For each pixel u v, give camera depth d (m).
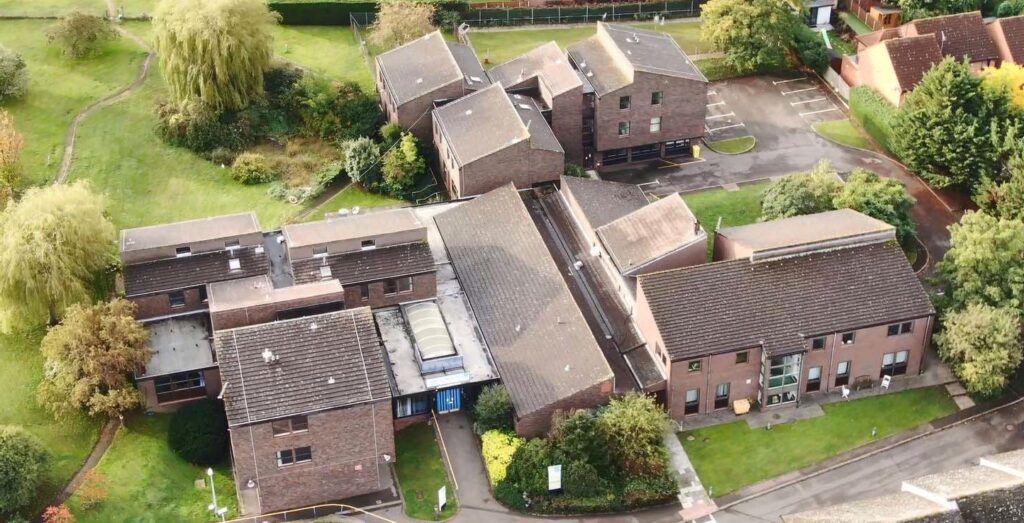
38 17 124.94
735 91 121.94
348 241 88.88
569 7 131.12
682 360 82.88
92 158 106.94
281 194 104.75
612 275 91.62
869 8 132.00
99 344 80.44
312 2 127.62
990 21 128.62
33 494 74.88
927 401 87.62
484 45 126.75
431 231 97.69
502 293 90.31
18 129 109.25
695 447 83.75
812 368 86.94
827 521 67.75
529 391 82.69
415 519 78.00
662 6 132.88
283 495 78.62
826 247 88.50
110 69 117.75
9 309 85.38
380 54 117.69
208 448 80.44
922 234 102.50
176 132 109.25
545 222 99.00
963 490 67.25
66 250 84.88
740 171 110.38
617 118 109.12
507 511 78.62
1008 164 98.50
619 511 78.88
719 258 93.25
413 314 88.62
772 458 82.94
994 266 87.31
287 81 115.19
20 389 83.88
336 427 77.00
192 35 106.88
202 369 83.56
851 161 111.62
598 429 80.06
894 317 86.31
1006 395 88.00
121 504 76.31
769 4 120.19
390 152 106.31
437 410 84.69
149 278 86.81
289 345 78.50
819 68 123.94
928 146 103.00
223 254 89.00
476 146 100.62
